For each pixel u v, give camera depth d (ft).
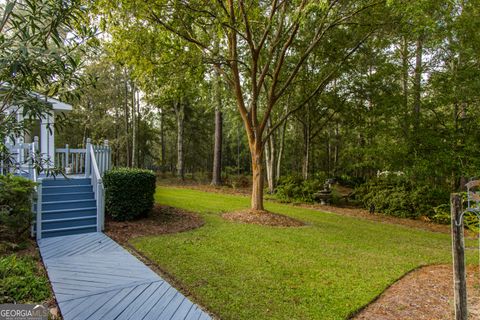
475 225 14.65
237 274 12.78
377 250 17.67
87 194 21.70
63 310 9.48
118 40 21.99
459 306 8.62
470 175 27.89
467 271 14.40
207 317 9.26
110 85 58.13
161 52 23.34
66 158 26.16
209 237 18.72
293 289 11.48
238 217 25.36
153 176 23.34
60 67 7.18
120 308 9.69
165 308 9.77
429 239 21.59
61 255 14.69
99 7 18.79
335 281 12.42
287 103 41.27
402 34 25.34
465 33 26.43
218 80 33.99
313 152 67.26
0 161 8.95
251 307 9.95
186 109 73.82
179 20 22.38
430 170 30.07
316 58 37.01
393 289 11.89
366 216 31.12
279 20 25.64
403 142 31.42
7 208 15.61
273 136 45.21
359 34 29.07
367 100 36.52
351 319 9.45
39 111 7.47
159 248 15.96
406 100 32.04
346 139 49.75
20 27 6.75
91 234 18.53
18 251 14.98
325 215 30.32
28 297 10.12
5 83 7.13
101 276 12.23
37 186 17.38
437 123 31.35
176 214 25.38
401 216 30.94
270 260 14.79
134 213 22.08
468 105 29.50
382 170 35.65
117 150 67.56
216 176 57.82
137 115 71.87
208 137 87.61
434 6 20.93
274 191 44.75
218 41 24.53
